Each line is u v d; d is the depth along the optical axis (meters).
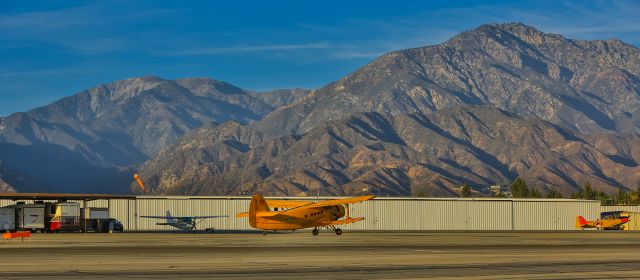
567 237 94.31
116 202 133.38
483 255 59.12
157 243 74.81
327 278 43.69
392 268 48.75
